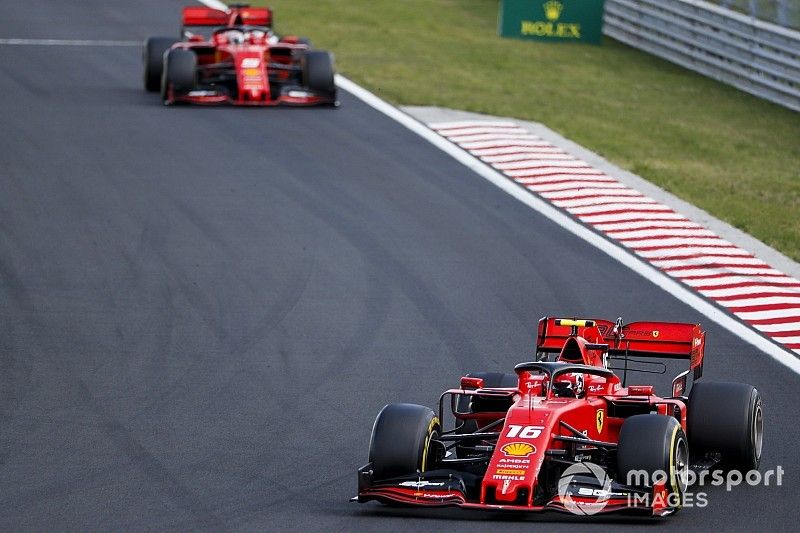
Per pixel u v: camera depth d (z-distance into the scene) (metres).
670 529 36.16
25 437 45.59
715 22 124.44
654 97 116.44
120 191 79.12
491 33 140.50
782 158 98.69
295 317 60.00
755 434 41.50
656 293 64.31
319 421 47.53
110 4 144.88
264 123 95.56
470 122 98.12
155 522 37.22
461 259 68.75
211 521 37.28
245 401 49.69
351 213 76.19
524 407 37.50
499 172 85.56
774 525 37.00
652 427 36.50
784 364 55.09
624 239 73.19
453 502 36.00
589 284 65.31
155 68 102.94
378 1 156.12
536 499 36.59
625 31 140.62
